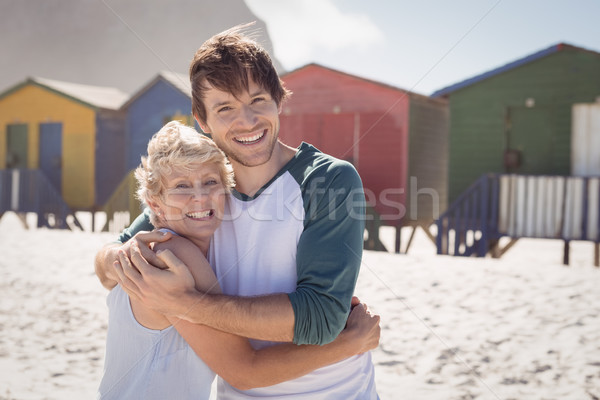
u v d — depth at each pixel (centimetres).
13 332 452
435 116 1439
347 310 141
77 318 498
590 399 318
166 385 151
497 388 335
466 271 739
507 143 1184
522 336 442
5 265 779
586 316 502
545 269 760
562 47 1107
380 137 1330
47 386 335
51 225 1426
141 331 154
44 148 1753
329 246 140
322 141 1387
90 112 1681
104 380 160
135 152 1650
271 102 158
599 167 1105
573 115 1124
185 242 149
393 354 400
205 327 143
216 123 156
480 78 1186
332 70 1366
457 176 1220
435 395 323
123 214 1281
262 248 152
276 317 134
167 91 1622
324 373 154
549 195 994
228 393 159
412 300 564
